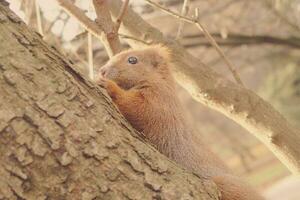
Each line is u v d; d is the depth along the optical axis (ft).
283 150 29.04
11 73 17.94
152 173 19.12
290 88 108.68
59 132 17.84
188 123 28.30
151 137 26.45
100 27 27.63
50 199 17.20
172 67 30.76
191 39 71.05
